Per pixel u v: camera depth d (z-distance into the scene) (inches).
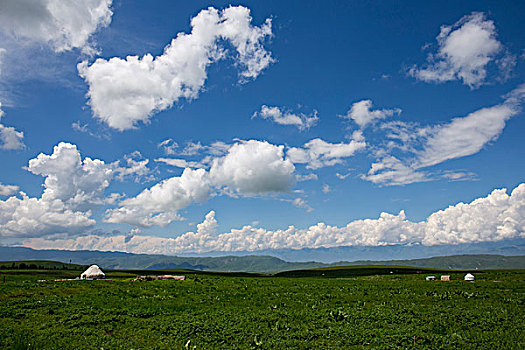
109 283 1750.7
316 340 808.9
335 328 893.8
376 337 804.0
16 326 914.1
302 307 1235.9
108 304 1216.8
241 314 1089.4
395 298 1427.2
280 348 751.7
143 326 944.9
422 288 1777.8
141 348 750.5
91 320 986.7
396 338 792.3
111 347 760.3
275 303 1323.8
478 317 996.6
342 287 1854.1
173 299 1374.3
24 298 1235.2
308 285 1972.2
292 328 905.5
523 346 731.4
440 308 1147.9
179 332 881.5
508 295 1456.7
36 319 994.1
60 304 1174.3
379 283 2134.6
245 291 1638.8
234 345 775.7
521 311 1103.0
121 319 1013.2
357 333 843.4
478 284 1947.6
